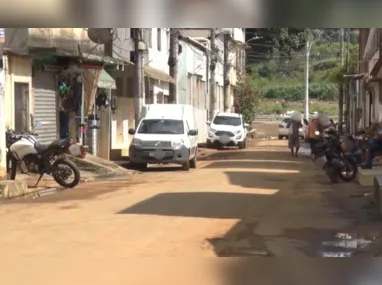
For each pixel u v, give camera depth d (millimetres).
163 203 12625
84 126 22094
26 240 9023
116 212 11508
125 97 30031
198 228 9938
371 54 32000
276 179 17547
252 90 59250
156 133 22078
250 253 8148
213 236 9320
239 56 64875
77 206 12289
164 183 16672
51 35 19438
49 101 21047
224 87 52719
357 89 42688
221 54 55688
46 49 19312
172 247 8539
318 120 24125
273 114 85375
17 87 18750
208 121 44156
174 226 10094
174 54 30422
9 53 17844
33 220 10680
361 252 8188
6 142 16047
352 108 46469
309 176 18406
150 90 33094
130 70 28312
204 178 18062
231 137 35438
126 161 24969
